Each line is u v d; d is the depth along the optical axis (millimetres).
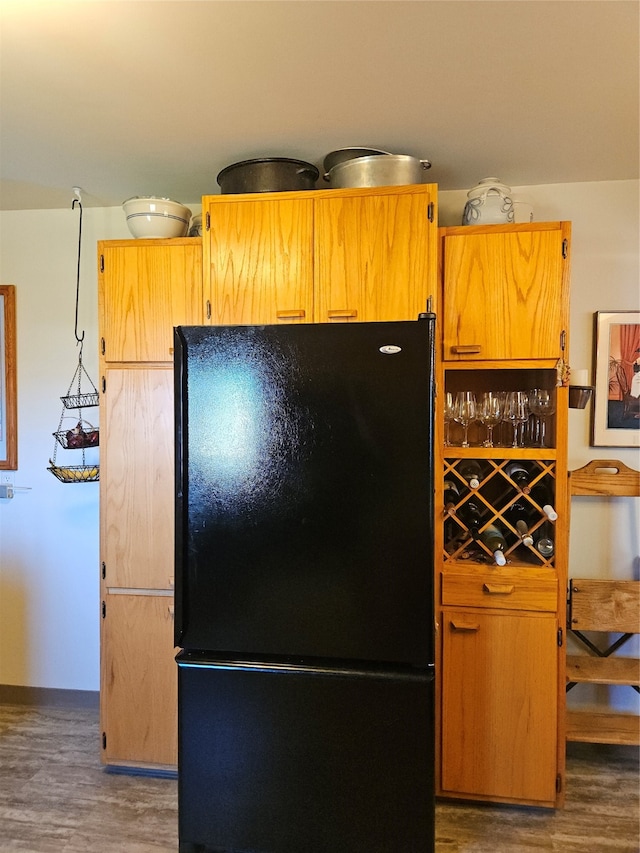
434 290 1741
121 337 2010
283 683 1381
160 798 1941
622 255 2131
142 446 2004
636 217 2121
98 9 1174
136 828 1800
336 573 1351
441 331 1871
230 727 1408
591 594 2104
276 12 1188
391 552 1329
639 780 2041
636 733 1977
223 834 1425
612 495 2078
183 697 1425
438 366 1872
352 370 1322
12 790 1985
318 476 1348
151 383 1995
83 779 2045
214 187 2230
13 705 2576
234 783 1415
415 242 1744
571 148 1861
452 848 1715
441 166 2012
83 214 2459
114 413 2016
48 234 2492
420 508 1314
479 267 1848
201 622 1414
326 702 1366
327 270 1790
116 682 2037
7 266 2521
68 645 2547
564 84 1471
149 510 2006
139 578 2014
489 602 1851
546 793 1832
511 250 1831
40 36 1270
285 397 1352
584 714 2129
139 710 2031
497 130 1734
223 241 1849
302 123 1694
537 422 1995
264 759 1398
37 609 2559
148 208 1987
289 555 1367
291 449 1355
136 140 1813
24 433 2535
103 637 2043
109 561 2025
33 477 2537
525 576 1833
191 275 1960
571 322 2166
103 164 2004
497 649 1849
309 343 1334
